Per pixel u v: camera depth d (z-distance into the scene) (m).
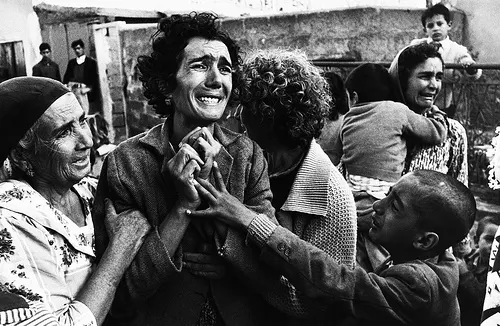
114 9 8.68
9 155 1.78
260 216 1.86
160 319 1.88
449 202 2.19
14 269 1.62
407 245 2.27
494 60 8.25
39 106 1.73
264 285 1.91
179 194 1.82
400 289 2.09
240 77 2.03
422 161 3.02
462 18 8.39
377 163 2.82
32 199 1.74
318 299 1.92
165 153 1.89
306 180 2.07
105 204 1.90
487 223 4.65
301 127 2.07
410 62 3.12
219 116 1.87
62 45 8.84
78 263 1.80
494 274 1.58
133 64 8.21
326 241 2.04
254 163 1.95
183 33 1.84
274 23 7.02
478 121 5.94
